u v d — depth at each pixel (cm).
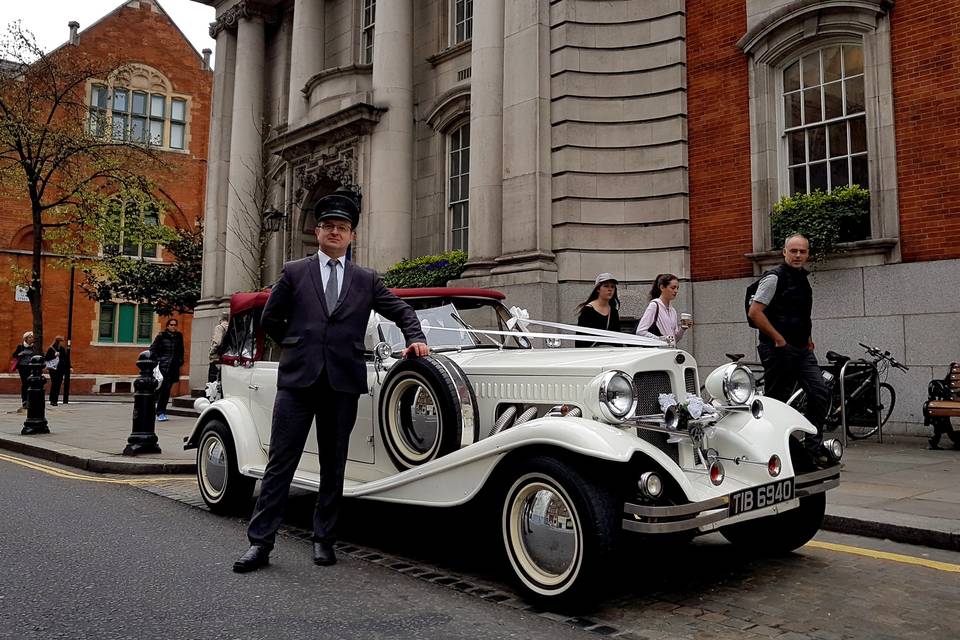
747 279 1066
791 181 1066
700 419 394
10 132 1588
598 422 367
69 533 514
